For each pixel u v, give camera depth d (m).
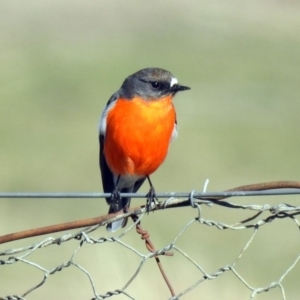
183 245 15.20
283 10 43.56
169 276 12.86
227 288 12.68
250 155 22.20
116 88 29.89
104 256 13.83
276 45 37.19
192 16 42.38
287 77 31.44
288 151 22.48
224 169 20.88
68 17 41.28
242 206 8.09
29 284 13.70
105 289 12.88
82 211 17.70
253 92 29.28
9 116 25.91
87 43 37.34
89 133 24.17
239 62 34.12
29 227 16.50
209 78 31.53
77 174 20.45
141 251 14.12
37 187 19.42
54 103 27.66
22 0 43.19
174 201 8.24
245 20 41.78
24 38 37.38
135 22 41.38
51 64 33.12
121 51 35.91
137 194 8.80
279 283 7.80
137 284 12.73
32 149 22.61
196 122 25.27
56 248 14.34
